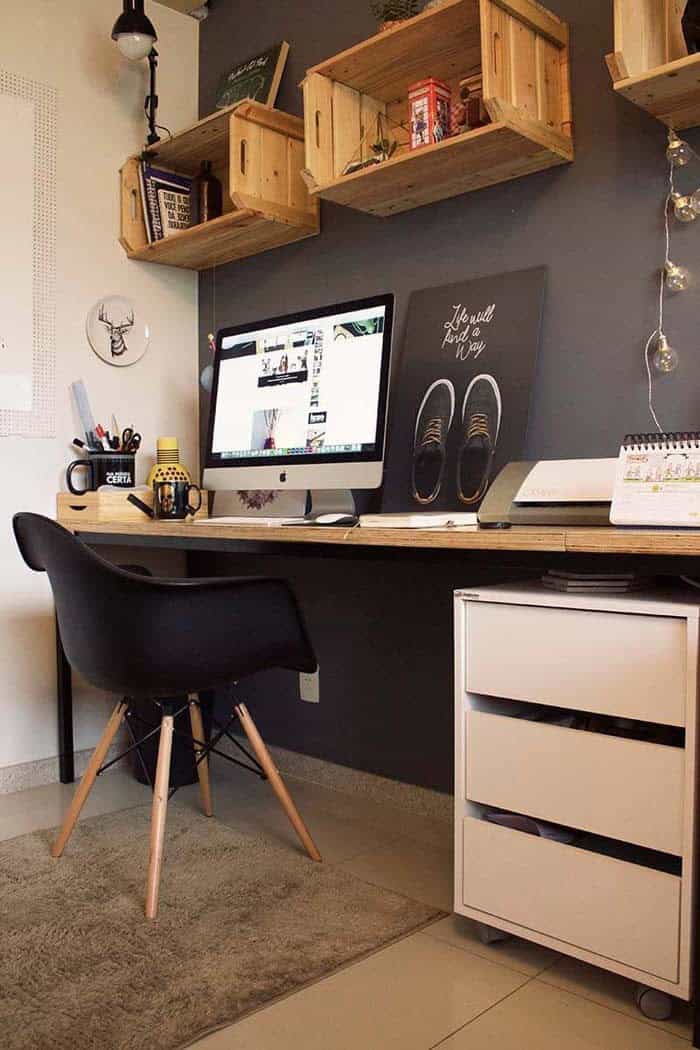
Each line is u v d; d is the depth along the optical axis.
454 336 2.16
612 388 1.90
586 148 1.93
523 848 1.49
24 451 2.54
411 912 1.74
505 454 2.01
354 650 2.45
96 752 2.02
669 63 1.58
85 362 2.68
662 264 1.82
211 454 2.48
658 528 1.38
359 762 2.44
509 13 1.82
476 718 1.55
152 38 2.49
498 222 2.10
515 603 1.49
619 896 1.37
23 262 2.54
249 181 2.36
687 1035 1.34
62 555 1.73
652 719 1.33
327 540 1.71
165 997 1.44
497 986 1.48
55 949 1.59
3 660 2.52
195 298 2.96
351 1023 1.37
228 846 2.07
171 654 1.70
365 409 2.11
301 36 2.56
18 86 2.52
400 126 2.34
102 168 2.72
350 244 2.45
